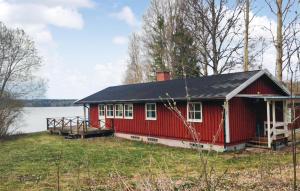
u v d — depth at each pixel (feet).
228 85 64.49
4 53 126.72
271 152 57.47
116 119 91.30
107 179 39.68
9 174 46.24
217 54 104.22
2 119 99.30
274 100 61.16
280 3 61.67
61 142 83.76
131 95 86.02
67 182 40.37
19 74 127.95
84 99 103.96
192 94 66.23
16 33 129.29
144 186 17.80
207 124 64.80
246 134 65.10
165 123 74.33
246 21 89.20
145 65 170.91
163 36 143.54
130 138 85.76
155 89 83.46
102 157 58.65
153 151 65.10
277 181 32.99
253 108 66.90
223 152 60.59
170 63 138.82
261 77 68.90
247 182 33.73
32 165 53.16
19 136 103.09
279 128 69.00
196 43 114.01
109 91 104.58
